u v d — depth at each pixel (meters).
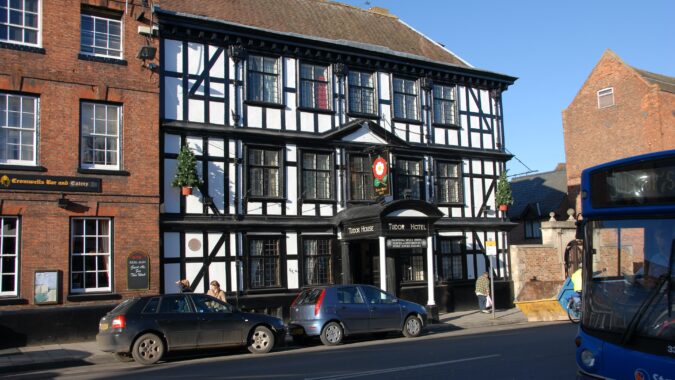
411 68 22.39
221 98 18.28
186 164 16.95
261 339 13.32
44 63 15.31
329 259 19.80
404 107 22.34
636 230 6.44
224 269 17.77
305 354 12.71
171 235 17.06
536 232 34.31
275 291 18.55
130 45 16.58
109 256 15.77
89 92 15.84
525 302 19.55
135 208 16.12
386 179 19.36
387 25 25.62
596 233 6.83
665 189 6.25
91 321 15.19
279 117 19.31
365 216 18.52
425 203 18.83
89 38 16.25
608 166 6.80
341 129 20.22
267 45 19.27
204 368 11.01
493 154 24.09
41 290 14.68
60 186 15.16
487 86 24.53
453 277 22.52
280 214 18.98
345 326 14.62
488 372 9.67
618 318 6.27
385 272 18.39
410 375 9.48
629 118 30.89
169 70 17.52
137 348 11.91
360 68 21.36
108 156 16.11
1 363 12.14
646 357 5.82
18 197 14.63
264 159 19.03
